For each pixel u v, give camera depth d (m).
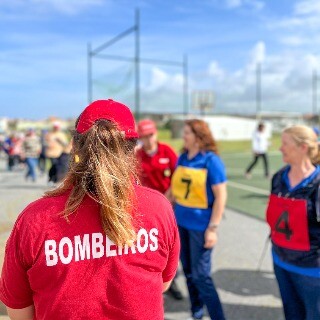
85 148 1.25
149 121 3.92
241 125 48.69
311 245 2.40
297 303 2.58
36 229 1.18
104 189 1.20
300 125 2.56
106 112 1.33
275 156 23.70
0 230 2.13
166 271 1.46
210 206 3.13
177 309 3.68
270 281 4.31
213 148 3.18
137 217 1.28
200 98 30.16
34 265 1.18
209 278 3.14
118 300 1.23
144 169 3.91
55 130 7.54
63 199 1.23
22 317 1.28
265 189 10.97
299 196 2.44
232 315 3.55
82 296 1.19
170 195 3.66
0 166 21.16
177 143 32.12
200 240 3.10
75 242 1.19
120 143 1.29
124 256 1.24
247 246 5.51
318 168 2.46
